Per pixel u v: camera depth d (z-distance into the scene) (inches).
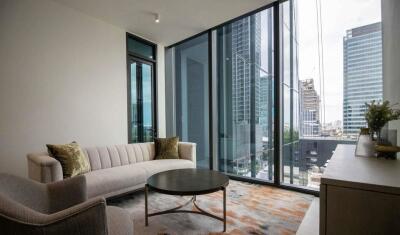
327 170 42.4
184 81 182.7
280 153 124.8
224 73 153.7
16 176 50.7
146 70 174.2
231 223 82.2
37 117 110.5
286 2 120.5
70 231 37.0
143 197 109.9
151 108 178.4
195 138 172.1
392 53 72.2
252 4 120.0
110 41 144.2
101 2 117.6
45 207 52.6
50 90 115.5
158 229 78.3
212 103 156.6
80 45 128.3
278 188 122.6
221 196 110.3
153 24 144.3
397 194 31.6
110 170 103.3
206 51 161.0
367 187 33.4
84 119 130.2
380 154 55.5
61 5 119.6
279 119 123.9
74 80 125.6
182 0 115.3
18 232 33.9
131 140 159.9
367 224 33.6
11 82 102.3
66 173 89.7
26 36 107.0
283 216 87.6
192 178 87.4
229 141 151.9
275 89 124.6
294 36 119.3
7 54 101.1
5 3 100.5
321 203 36.5
